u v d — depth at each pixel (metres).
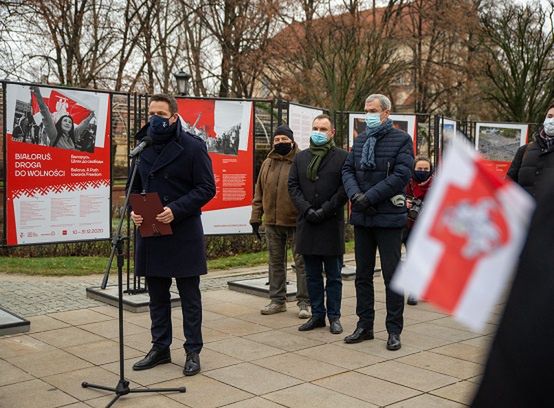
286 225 6.71
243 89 26.56
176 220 4.80
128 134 7.59
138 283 7.47
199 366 4.95
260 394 4.49
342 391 4.55
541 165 5.77
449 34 26.81
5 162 6.56
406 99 28.92
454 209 1.37
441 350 5.58
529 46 23.81
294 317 6.77
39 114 6.73
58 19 20.20
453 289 1.34
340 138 10.86
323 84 22.91
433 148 11.91
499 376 1.16
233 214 8.20
